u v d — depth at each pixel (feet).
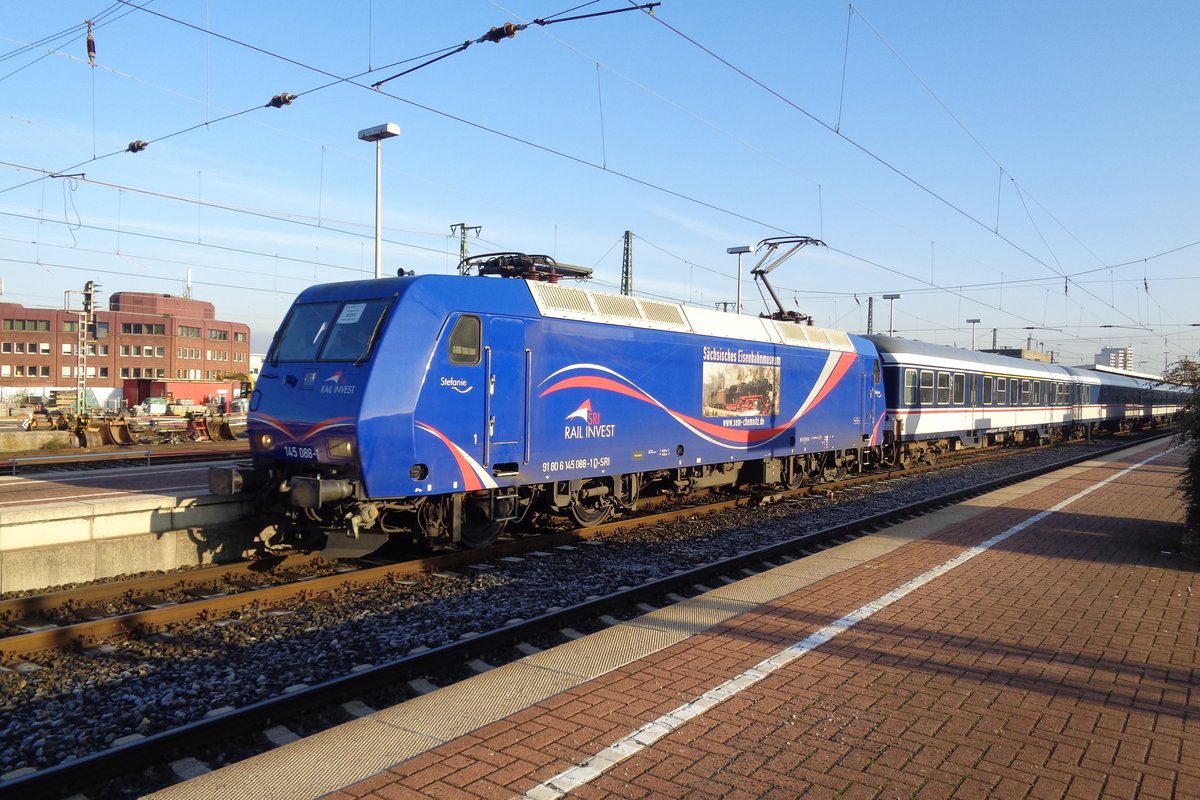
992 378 94.79
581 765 13.98
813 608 24.40
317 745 14.79
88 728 17.67
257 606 26.78
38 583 28.32
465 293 33.06
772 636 21.56
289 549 35.04
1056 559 31.83
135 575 30.94
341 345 31.42
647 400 42.09
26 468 57.72
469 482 32.83
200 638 23.68
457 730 15.46
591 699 17.02
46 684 20.11
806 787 13.39
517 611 26.84
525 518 44.39
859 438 63.31
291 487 29.76
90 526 29.84
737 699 17.11
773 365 52.49
